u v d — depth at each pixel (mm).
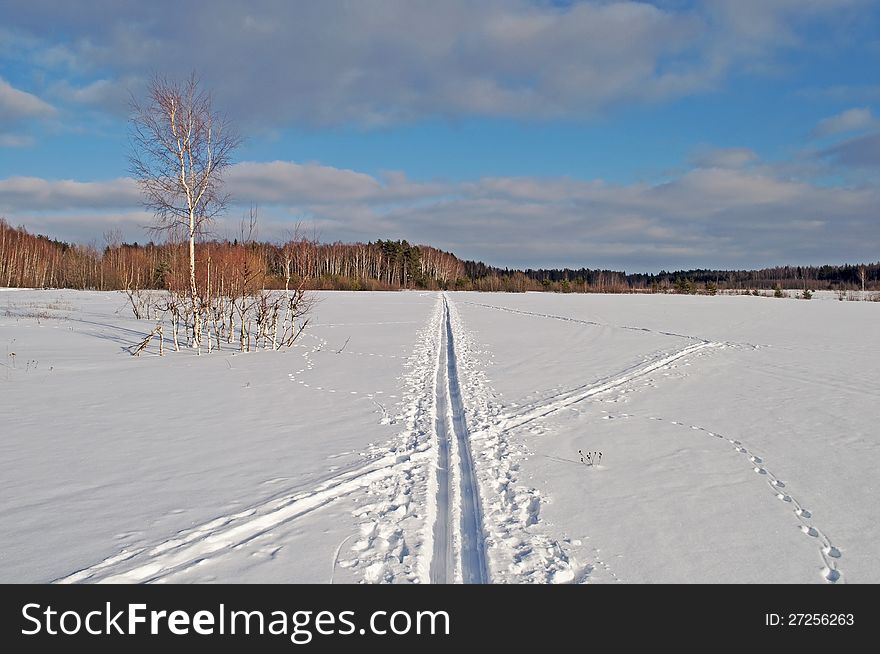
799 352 15633
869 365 13344
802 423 8039
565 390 10367
